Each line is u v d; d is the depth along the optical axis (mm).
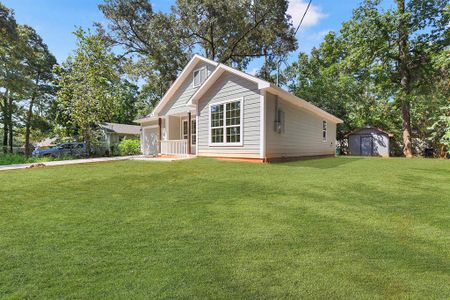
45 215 3596
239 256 2402
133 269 2174
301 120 12891
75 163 9953
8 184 5676
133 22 21016
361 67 18172
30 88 19750
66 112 16797
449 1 15023
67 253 2467
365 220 3357
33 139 32500
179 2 19484
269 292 1849
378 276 2055
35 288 1909
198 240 2764
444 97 15469
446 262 2281
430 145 21016
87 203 4195
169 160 10336
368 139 23109
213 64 13508
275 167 8031
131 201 4301
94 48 16047
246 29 21109
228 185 5438
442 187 5188
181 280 2006
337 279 2012
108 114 17609
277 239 2781
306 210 3773
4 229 3072
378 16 16453
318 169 7645
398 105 18734
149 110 28703
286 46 22500
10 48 18219
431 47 16062
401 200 4270
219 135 10898
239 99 10109
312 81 25484
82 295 1827
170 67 20875
